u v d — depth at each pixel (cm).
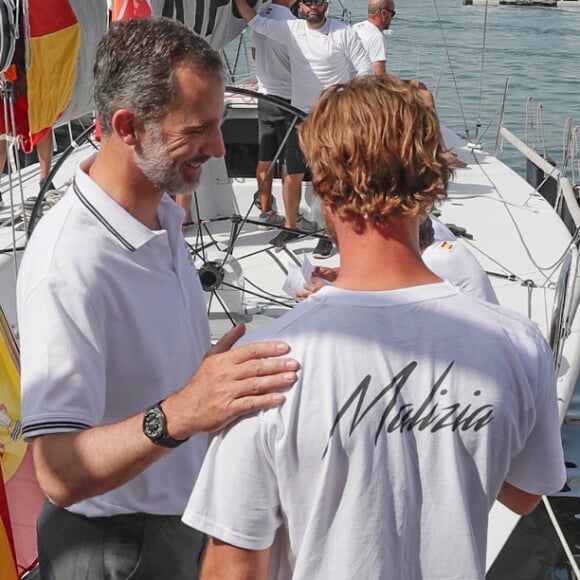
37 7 232
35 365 143
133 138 152
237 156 544
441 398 107
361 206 109
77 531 164
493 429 109
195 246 370
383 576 107
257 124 534
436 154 111
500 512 242
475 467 109
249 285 371
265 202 430
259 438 106
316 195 114
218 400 108
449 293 112
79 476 132
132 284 156
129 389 159
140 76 147
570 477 280
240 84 593
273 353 108
